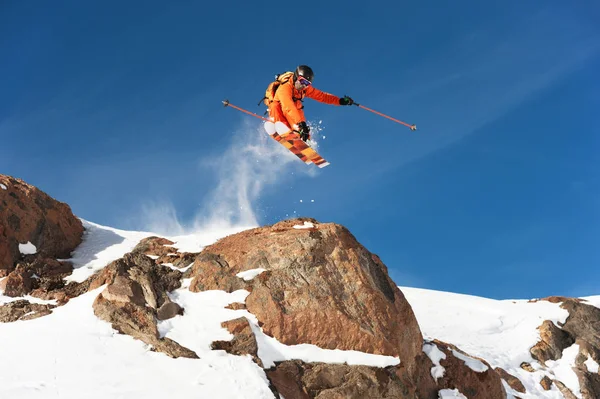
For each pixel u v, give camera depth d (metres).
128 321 10.39
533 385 16.38
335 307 11.25
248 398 8.82
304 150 10.09
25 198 15.59
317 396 10.10
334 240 12.56
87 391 8.30
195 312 11.10
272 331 10.86
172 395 8.52
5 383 8.23
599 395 16.78
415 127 11.12
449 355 12.84
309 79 9.48
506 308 21.66
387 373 10.77
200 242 16.39
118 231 18.34
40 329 10.11
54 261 14.33
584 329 19.77
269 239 12.81
